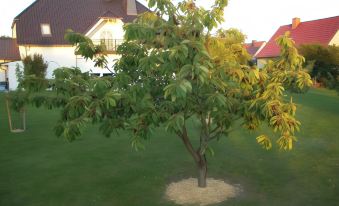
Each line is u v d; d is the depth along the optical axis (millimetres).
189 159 9070
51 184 7484
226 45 6277
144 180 7656
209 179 7582
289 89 5988
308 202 6391
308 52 29484
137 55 5645
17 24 32250
